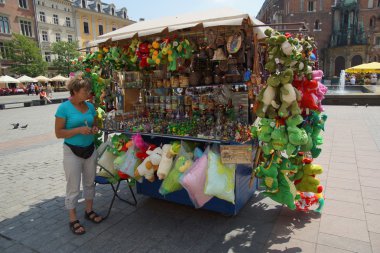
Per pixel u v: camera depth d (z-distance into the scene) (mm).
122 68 4379
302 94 2762
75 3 46562
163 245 2811
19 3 39062
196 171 2840
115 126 3865
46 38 42688
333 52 38875
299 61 2541
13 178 4996
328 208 3389
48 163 5895
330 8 38281
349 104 13953
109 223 3287
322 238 2801
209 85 3490
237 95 3381
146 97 4375
